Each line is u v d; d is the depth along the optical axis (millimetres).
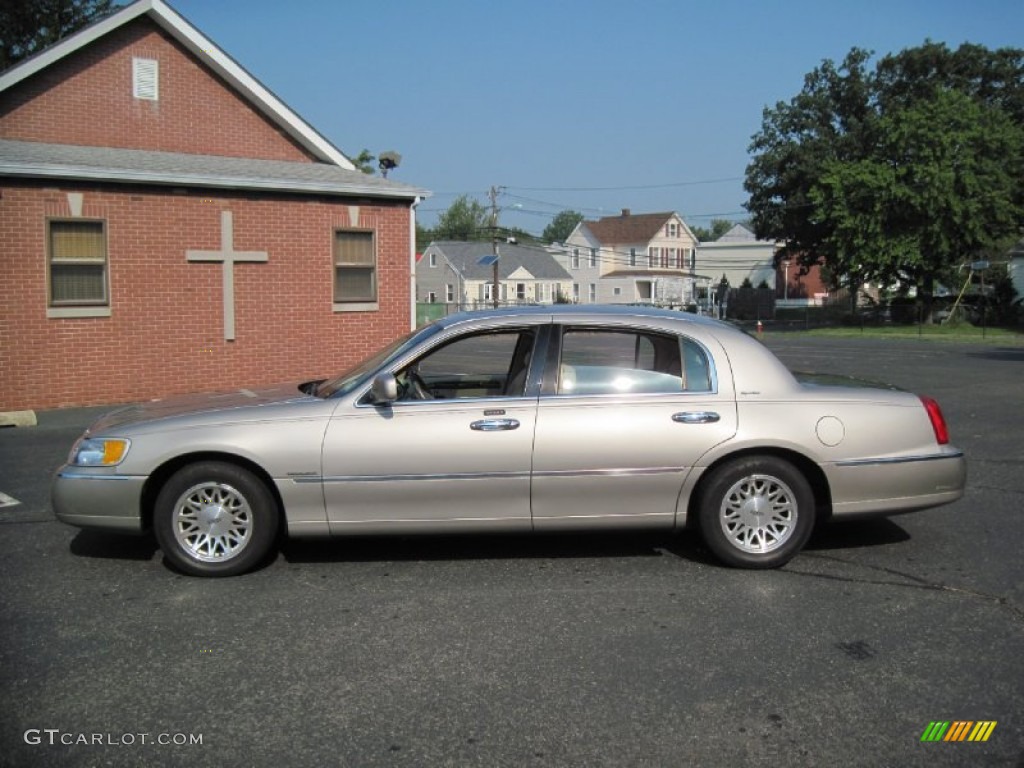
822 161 45406
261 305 14227
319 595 4953
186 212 13398
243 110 16062
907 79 47750
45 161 12328
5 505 7043
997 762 3211
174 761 3230
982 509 6801
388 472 5137
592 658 4098
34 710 3619
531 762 3211
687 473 5223
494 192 59094
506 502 5211
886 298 55594
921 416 5414
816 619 4566
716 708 3607
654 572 5324
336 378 5934
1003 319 45469
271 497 5227
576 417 5195
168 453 5125
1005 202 39500
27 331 12242
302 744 3344
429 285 70125
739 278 77375
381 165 18922
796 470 5281
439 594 4961
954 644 4242
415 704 3658
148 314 13195
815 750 3289
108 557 5660
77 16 32406
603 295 73438
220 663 4062
